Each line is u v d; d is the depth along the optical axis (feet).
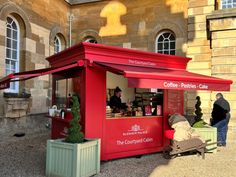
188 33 47.16
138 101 32.71
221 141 33.73
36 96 45.70
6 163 24.58
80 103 25.22
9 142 33.81
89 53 24.80
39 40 46.91
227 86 28.58
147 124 28.86
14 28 42.55
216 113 34.40
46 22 49.14
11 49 41.93
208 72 45.60
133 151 27.58
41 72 24.23
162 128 30.01
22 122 41.86
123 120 27.07
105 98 25.82
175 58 30.60
